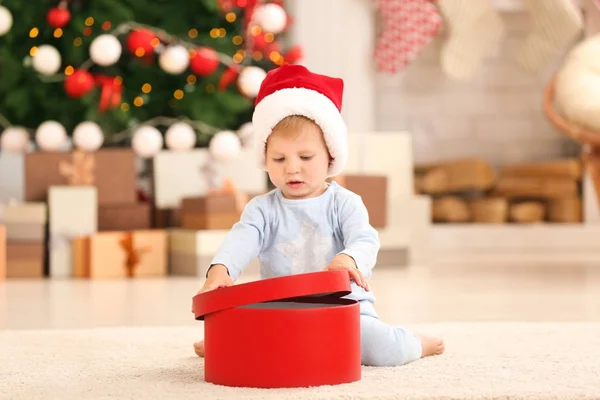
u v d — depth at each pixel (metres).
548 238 5.78
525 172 5.92
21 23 4.38
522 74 6.05
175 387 1.51
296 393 1.43
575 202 5.85
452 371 1.68
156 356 1.91
